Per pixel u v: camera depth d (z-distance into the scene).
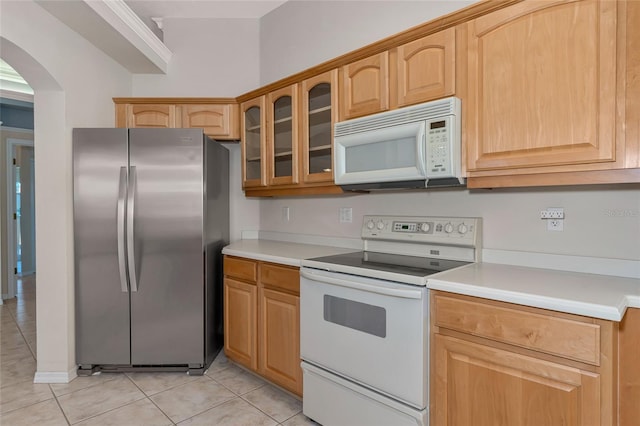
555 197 1.75
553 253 1.75
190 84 3.46
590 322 1.18
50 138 2.49
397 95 1.95
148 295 2.56
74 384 2.44
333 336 1.88
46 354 2.47
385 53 2.00
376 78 2.05
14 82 4.50
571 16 1.41
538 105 1.49
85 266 2.54
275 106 2.73
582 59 1.38
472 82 1.67
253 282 2.45
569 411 1.22
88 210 2.52
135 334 2.56
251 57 3.43
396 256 2.21
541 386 1.28
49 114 2.49
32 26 2.26
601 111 1.35
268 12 3.33
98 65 2.92
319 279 1.90
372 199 2.51
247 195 3.04
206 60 3.46
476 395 1.43
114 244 2.53
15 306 4.27
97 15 2.44
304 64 3.02
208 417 2.06
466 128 1.69
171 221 2.55
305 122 2.46
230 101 3.10
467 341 1.45
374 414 1.72
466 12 1.67
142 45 3.00
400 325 1.60
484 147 1.64
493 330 1.37
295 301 2.14
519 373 1.32
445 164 1.70
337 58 2.21
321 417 1.96
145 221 2.53
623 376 1.32
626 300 1.25
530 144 1.51
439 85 1.77
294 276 2.15
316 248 2.64
